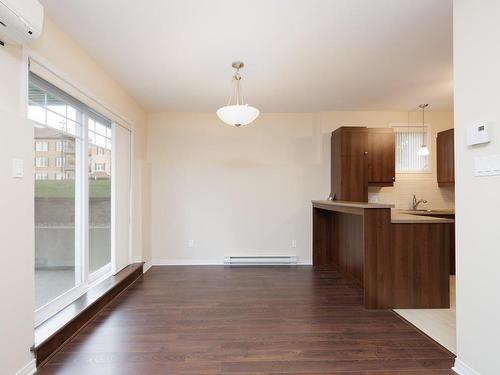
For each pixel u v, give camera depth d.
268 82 3.54
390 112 4.86
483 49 1.65
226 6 2.10
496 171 1.58
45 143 2.42
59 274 2.60
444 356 2.06
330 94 3.99
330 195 4.70
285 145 4.88
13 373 1.71
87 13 2.17
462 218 1.83
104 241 3.54
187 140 4.83
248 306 2.99
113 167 3.55
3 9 1.50
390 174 4.55
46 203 2.43
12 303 1.71
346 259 4.08
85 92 2.75
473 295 1.75
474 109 1.72
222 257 4.82
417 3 2.07
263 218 4.86
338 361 2.01
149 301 3.12
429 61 2.99
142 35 2.48
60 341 2.17
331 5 2.09
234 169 4.84
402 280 2.94
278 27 2.37
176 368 1.92
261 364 1.97
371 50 2.76
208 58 2.91
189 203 4.82
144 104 4.38
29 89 2.22
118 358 2.03
